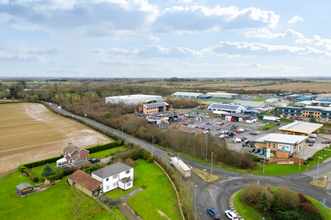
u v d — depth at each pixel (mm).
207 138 91750
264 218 49750
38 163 78562
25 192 58562
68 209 52500
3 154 88500
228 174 71125
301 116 159750
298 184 63219
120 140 102000
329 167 74062
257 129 127438
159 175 71625
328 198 56031
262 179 66875
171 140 98188
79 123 141875
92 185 59250
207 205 54062
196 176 70000
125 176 65750
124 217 49938
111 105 188125
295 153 87375
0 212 50844
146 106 172625
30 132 120375
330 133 117562
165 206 54344
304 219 48469
